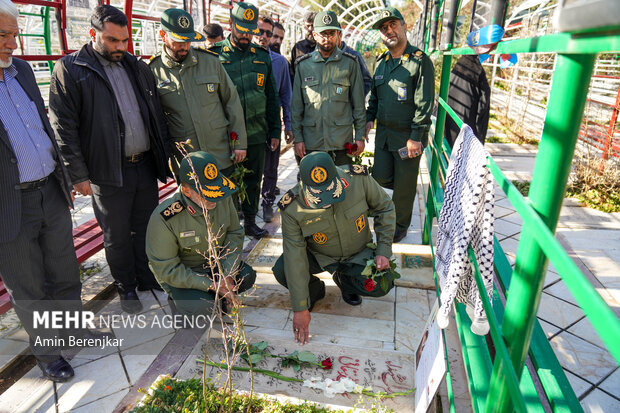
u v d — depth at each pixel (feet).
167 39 9.98
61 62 8.30
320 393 7.15
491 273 4.82
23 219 7.33
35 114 7.45
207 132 11.01
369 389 7.18
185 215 8.41
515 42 4.12
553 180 3.21
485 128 13.12
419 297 10.04
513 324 3.78
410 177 12.39
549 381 4.56
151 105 9.46
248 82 12.77
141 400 7.14
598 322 2.02
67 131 8.43
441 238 6.34
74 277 8.60
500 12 4.70
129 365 8.20
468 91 12.78
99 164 8.91
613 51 2.25
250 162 13.37
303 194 8.09
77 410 7.20
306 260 8.47
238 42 12.70
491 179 4.56
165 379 7.34
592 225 14.35
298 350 8.17
